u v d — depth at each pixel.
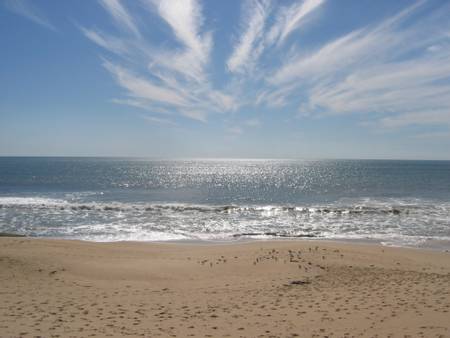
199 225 26.30
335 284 12.14
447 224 26.48
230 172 110.19
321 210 32.38
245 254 16.36
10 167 118.31
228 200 42.00
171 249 18.23
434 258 16.77
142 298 10.64
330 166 161.88
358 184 64.00
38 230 24.19
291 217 29.64
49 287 11.69
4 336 7.39
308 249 17.25
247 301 10.32
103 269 14.12
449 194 46.53
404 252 17.75
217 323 8.49
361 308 9.48
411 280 12.54
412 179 75.00
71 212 30.69
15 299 10.24
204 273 13.69
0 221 26.84
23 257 15.01
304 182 70.44
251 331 7.96
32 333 7.61
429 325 8.04
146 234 23.28
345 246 18.48
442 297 10.25
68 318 8.71
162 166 152.62
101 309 9.52
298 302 10.16
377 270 14.01
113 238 22.19
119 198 42.44
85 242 19.14
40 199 39.56
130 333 7.76
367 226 26.00
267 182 71.12
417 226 25.89
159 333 7.80
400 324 8.20
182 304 10.06
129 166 147.38
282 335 7.71
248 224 26.81
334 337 7.57
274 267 14.09
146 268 14.35
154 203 37.91
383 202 38.81
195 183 68.19
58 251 16.66
